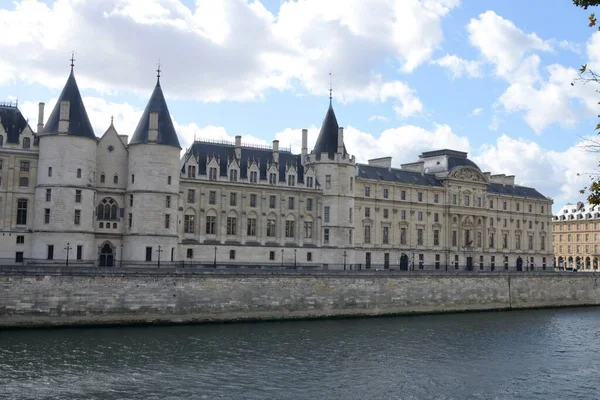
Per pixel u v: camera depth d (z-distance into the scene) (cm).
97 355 5659
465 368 5716
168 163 8912
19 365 5194
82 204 8425
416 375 5381
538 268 14950
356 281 9062
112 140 9012
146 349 5994
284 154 11131
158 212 8775
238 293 8044
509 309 10894
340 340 6925
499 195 14362
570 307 11675
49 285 6962
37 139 8631
